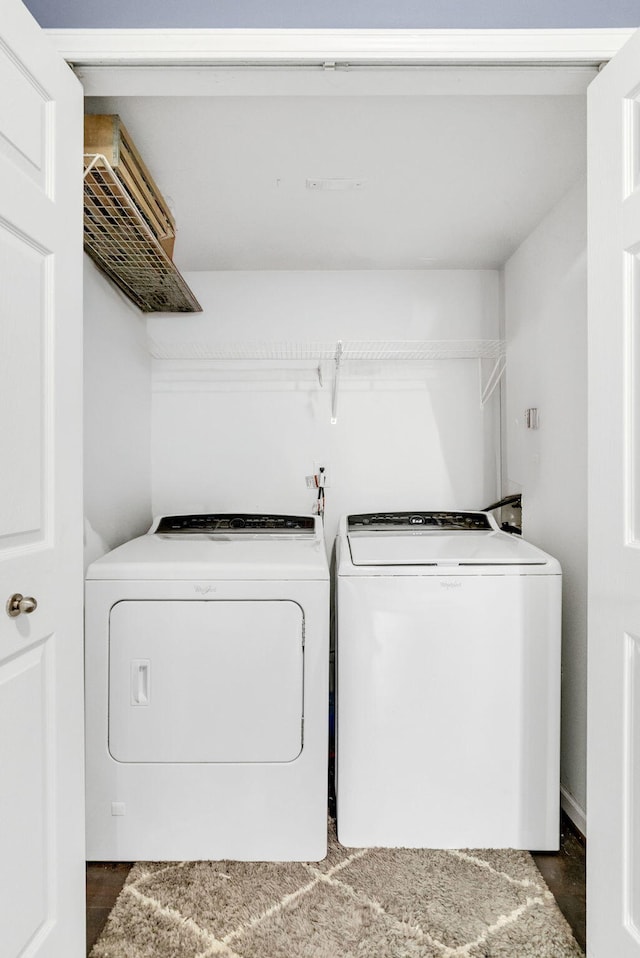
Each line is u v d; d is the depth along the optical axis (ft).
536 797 5.44
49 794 3.44
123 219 5.10
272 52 3.60
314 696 5.35
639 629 3.38
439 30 3.61
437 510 8.50
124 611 5.31
